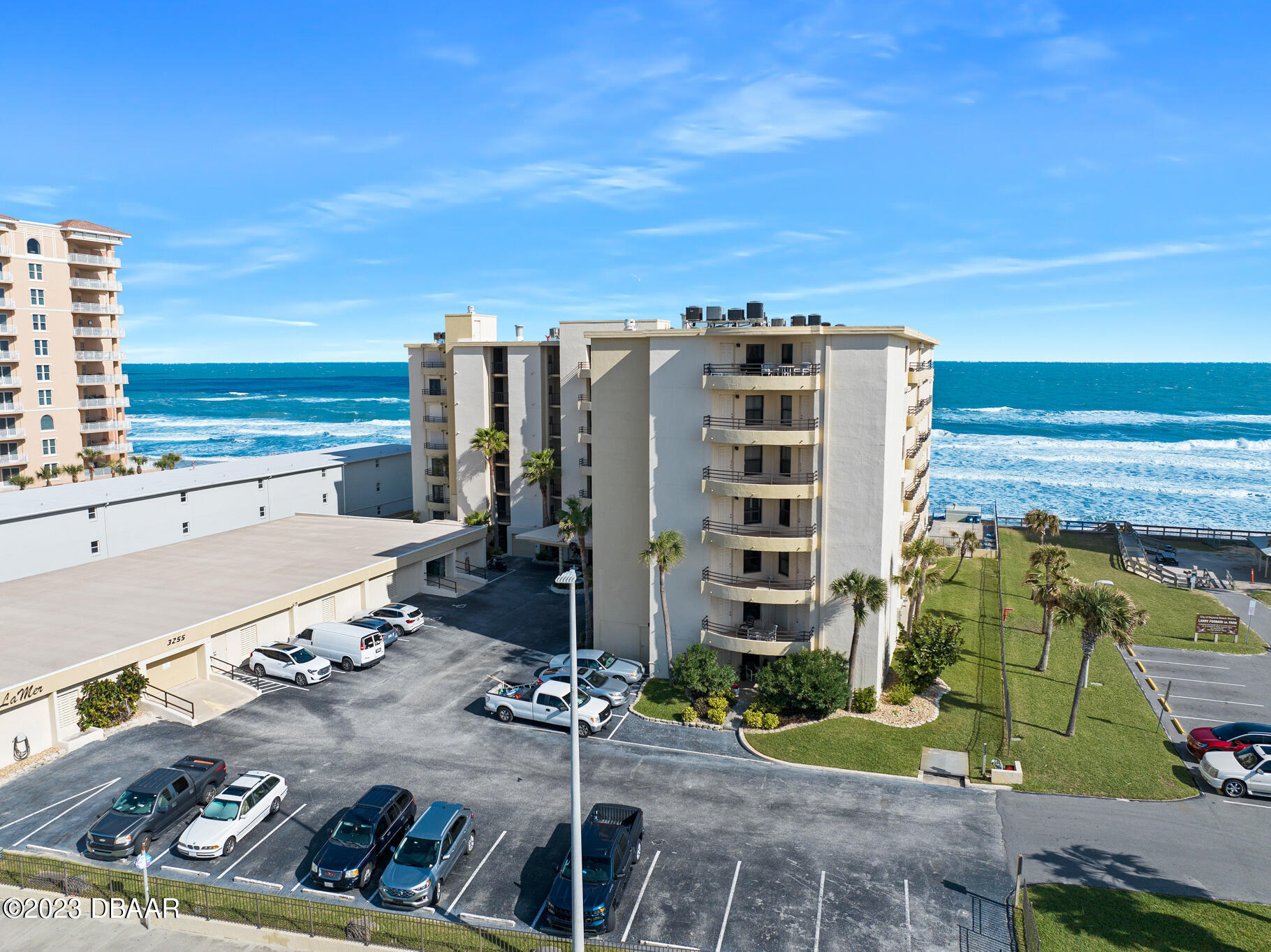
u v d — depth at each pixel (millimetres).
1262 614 57344
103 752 34562
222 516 65438
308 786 32094
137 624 41125
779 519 41688
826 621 40156
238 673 43406
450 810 27391
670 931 23781
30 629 40219
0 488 81375
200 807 30344
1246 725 35594
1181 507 110625
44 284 87750
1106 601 36000
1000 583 61594
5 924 24328
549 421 69750
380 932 23297
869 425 38344
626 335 43281
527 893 25703
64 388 90188
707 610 42062
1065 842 28594
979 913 24594
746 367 39531
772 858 27453
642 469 44156
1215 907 24984
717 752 35594
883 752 35406
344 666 44469
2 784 31906
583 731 37000
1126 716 39562
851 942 23328
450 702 40406
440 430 76062
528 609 55344
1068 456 149125
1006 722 38094
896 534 43031
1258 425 185375
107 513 56000
